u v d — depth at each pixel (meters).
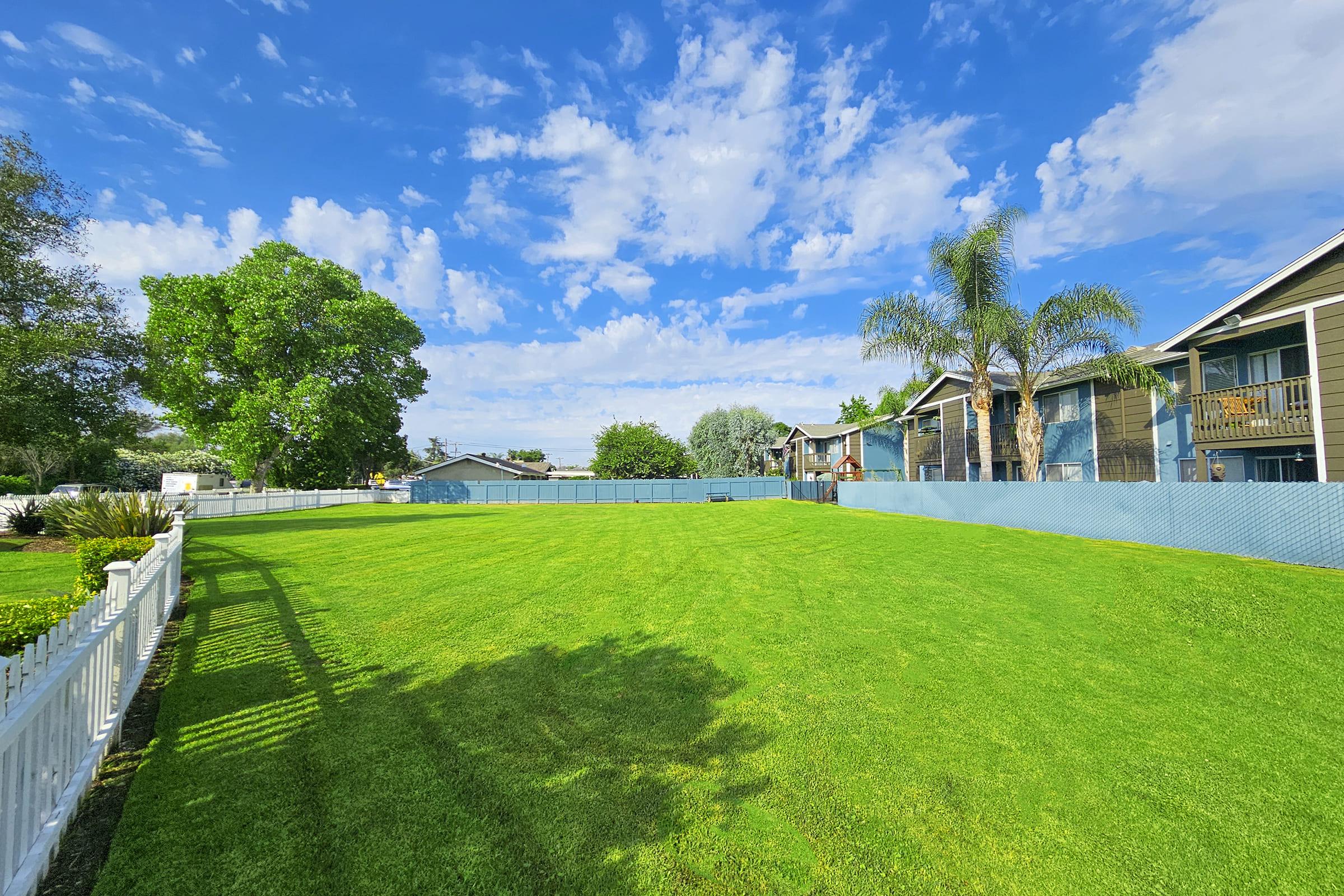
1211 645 5.90
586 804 3.17
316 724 4.04
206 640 5.91
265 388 29.30
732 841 2.88
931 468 29.06
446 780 3.36
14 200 16.14
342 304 30.53
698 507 32.16
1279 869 2.74
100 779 3.29
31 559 10.44
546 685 4.84
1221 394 14.77
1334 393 12.50
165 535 6.20
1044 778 3.49
